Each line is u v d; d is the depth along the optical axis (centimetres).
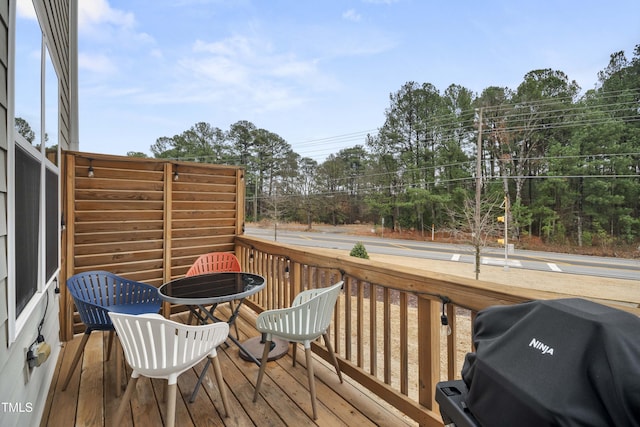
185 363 143
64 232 266
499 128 1944
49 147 219
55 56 242
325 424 164
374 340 189
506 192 1540
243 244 347
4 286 116
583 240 1722
